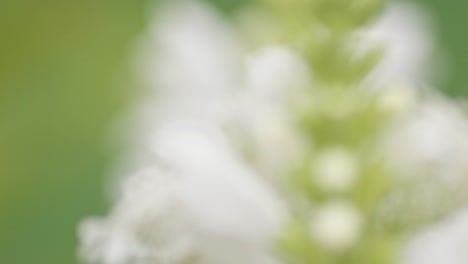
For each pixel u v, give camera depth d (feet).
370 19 0.48
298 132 0.47
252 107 0.47
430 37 0.60
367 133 0.46
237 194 0.45
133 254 0.44
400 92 0.46
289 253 0.46
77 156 0.63
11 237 0.60
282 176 0.46
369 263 0.45
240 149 0.46
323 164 0.46
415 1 0.61
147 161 0.46
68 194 0.61
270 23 0.54
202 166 0.45
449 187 0.45
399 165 0.46
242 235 0.45
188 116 0.62
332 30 0.47
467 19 0.61
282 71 0.48
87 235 0.44
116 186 0.61
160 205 0.44
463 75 0.61
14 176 0.62
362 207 0.46
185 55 0.63
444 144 0.45
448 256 0.45
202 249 0.45
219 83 0.62
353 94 0.47
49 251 0.59
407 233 0.46
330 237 0.45
